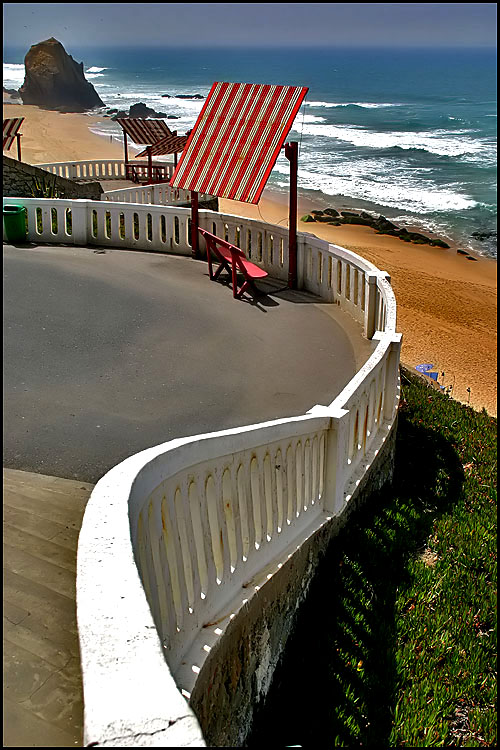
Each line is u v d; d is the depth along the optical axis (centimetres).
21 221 1365
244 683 427
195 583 363
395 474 869
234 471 407
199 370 848
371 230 4388
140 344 914
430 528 731
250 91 1222
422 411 1103
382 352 729
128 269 1247
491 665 540
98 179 3006
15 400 720
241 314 1066
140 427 680
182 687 328
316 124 10219
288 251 1201
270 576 459
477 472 905
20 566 388
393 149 7881
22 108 10738
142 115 10338
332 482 611
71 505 480
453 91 16975
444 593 618
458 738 470
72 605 352
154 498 308
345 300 1093
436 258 3800
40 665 307
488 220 4753
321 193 5584
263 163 1143
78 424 674
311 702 475
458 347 2397
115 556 223
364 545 643
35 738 267
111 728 158
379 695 493
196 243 1330
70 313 999
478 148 7962
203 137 1245
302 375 855
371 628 553
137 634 189
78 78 11656
